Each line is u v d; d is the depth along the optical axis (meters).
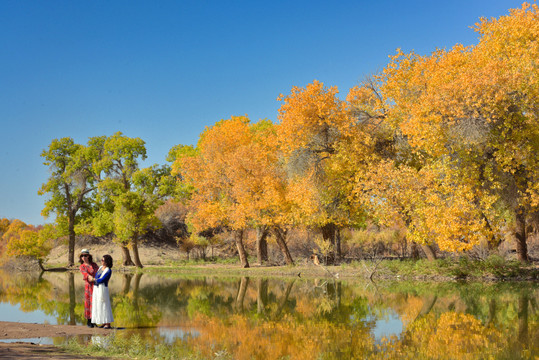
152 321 14.34
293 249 43.12
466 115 20.48
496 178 22.58
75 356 8.19
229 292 22.52
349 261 35.22
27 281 31.62
